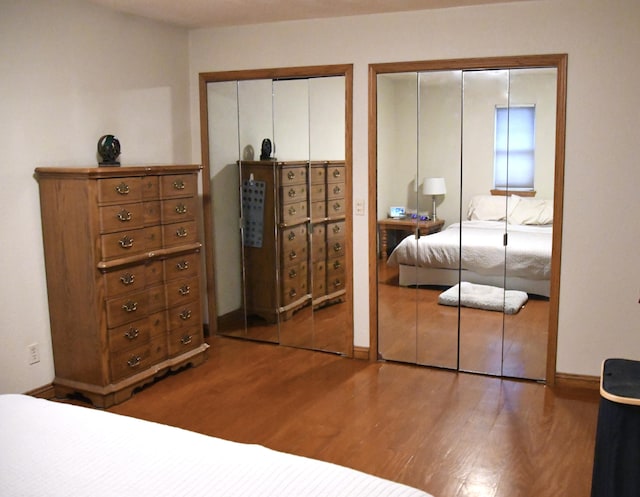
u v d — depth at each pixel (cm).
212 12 414
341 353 462
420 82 412
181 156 482
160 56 453
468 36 395
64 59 375
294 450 316
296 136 455
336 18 427
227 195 488
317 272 463
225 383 406
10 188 347
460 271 420
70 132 383
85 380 369
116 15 411
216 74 473
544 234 394
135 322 380
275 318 485
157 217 392
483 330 418
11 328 353
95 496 154
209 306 506
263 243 480
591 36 366
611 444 229
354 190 439
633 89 362
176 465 168
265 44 453
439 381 409
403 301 438
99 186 347
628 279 378
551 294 394
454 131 408
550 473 291
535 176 392
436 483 284
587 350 393
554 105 381
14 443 179
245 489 156
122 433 186
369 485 160
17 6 343
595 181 377
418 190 423
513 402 374
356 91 429
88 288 354
